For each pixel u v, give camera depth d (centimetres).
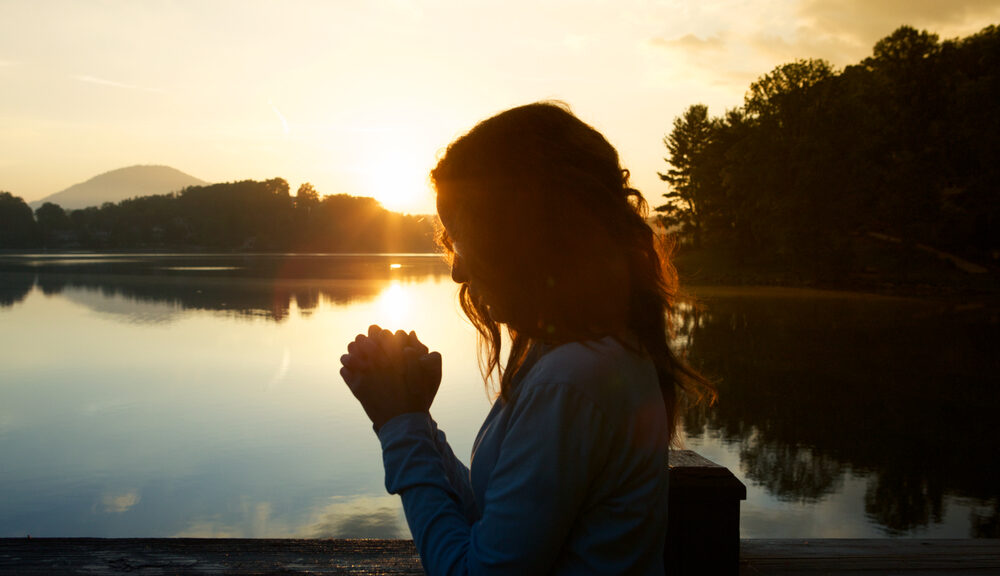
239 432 1459
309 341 2919
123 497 1061
